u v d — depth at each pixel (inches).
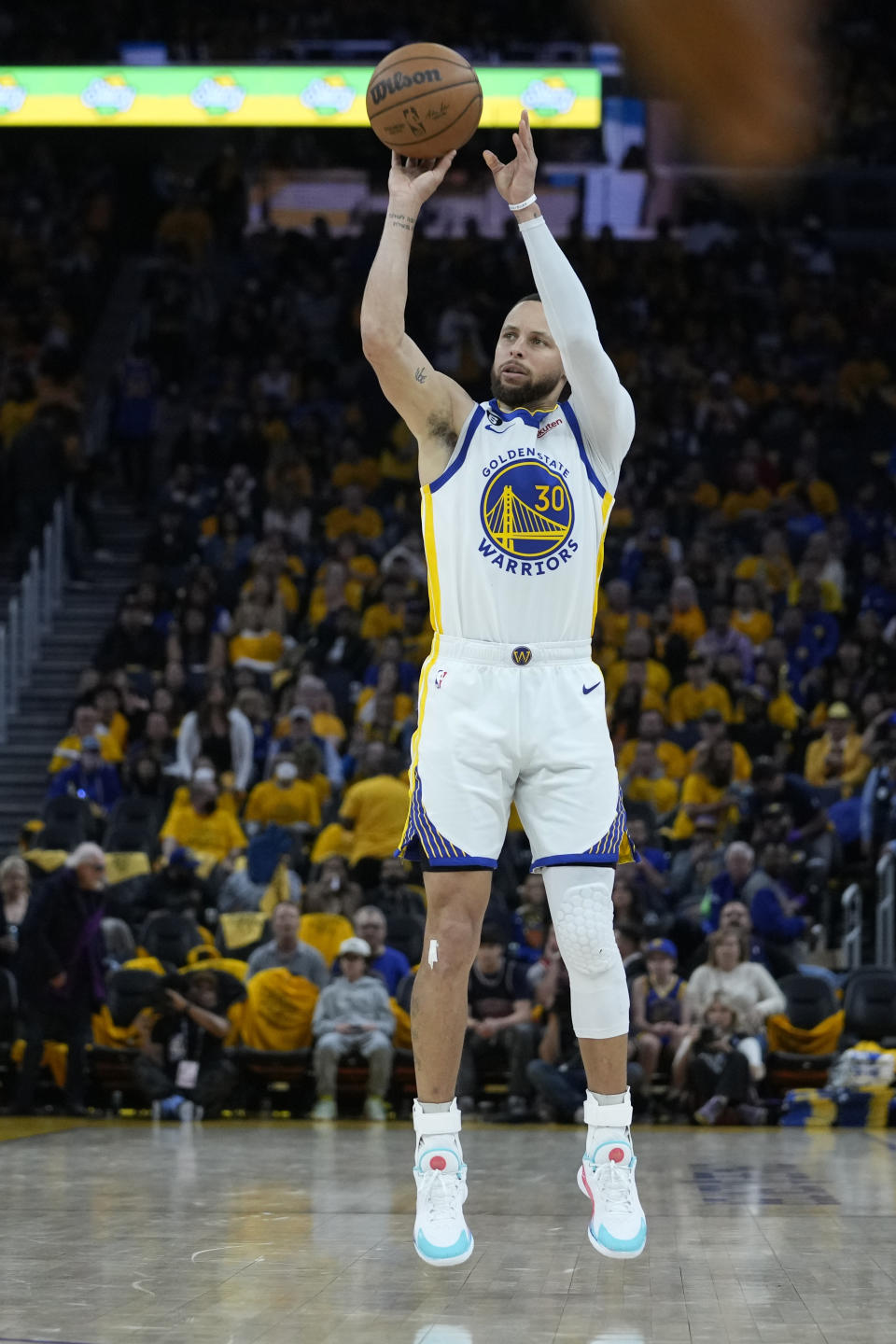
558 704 319.3
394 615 1342.3
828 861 1050.7
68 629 1502.2
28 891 968.3
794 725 1209.4
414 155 328.8
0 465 1598.2
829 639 1327.5
